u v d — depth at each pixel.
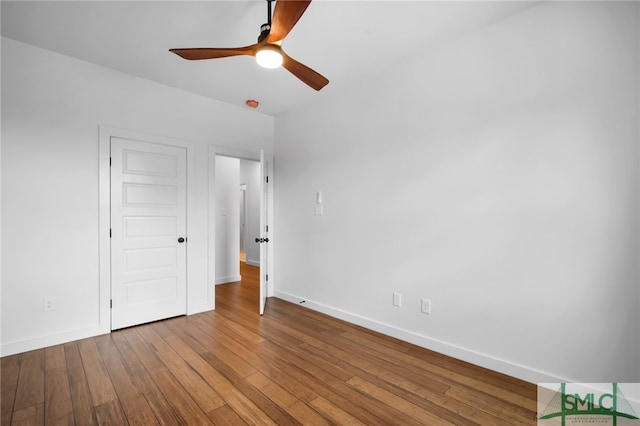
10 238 2.49
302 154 3.91
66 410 1.82
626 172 1.80
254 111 4.11
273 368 2.32
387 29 2.34
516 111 2.19
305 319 3.40
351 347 2.70
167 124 3.36
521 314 2.18
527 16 2.14
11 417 1.75
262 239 3.62
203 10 2.13
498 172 2.27
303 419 1.76
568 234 1.99
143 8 2.12
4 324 2.47
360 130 3.22
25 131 2.55
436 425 1.72
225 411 1.83
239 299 4.17
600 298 1.89
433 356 2.54
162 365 2.36
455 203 2.50
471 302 2.42
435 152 2.62
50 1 2.04
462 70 2.46
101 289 2.93
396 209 2.90
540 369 2.10
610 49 1.85
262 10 2.13
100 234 2.93
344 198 3.39
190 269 3.54
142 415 1.79
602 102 1.87
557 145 2.03
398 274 2.89
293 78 3.17
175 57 2.78
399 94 2.88
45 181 2.64
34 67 2.60
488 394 2.00
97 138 2.91
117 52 2.70
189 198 3.53
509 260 2.23
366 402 1.92
